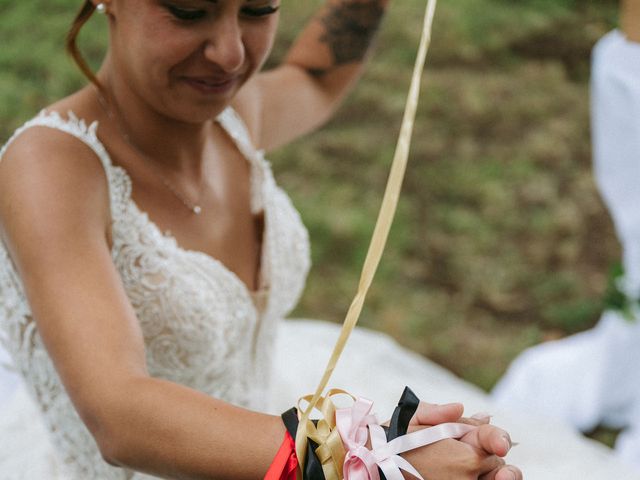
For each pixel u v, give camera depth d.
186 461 1.18
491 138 5.23
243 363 1.83
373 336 2.69
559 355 3.47
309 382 2.40
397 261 4.34
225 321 1.70
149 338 1.63
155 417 1.19
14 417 2.09
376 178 4.84
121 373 1.24
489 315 4.11
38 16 5.61
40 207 1.38
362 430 1.20
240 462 1.17
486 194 4.80
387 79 5.58
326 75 2.19
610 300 3.12
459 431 1.19
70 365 1.26
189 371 1.69
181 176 1.68
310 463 1.17
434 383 2.57
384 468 1.15
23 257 1.36
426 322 4.03
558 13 6.27
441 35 5.97
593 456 2.28
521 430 2.36
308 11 5.96
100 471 1.70
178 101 1.48
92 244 1.39
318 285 4.16
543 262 4.42
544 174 4.99
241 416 1.20
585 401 3.36
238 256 1.79
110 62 1.60
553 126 5.36
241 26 1.44
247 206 1.83
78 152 1.48
